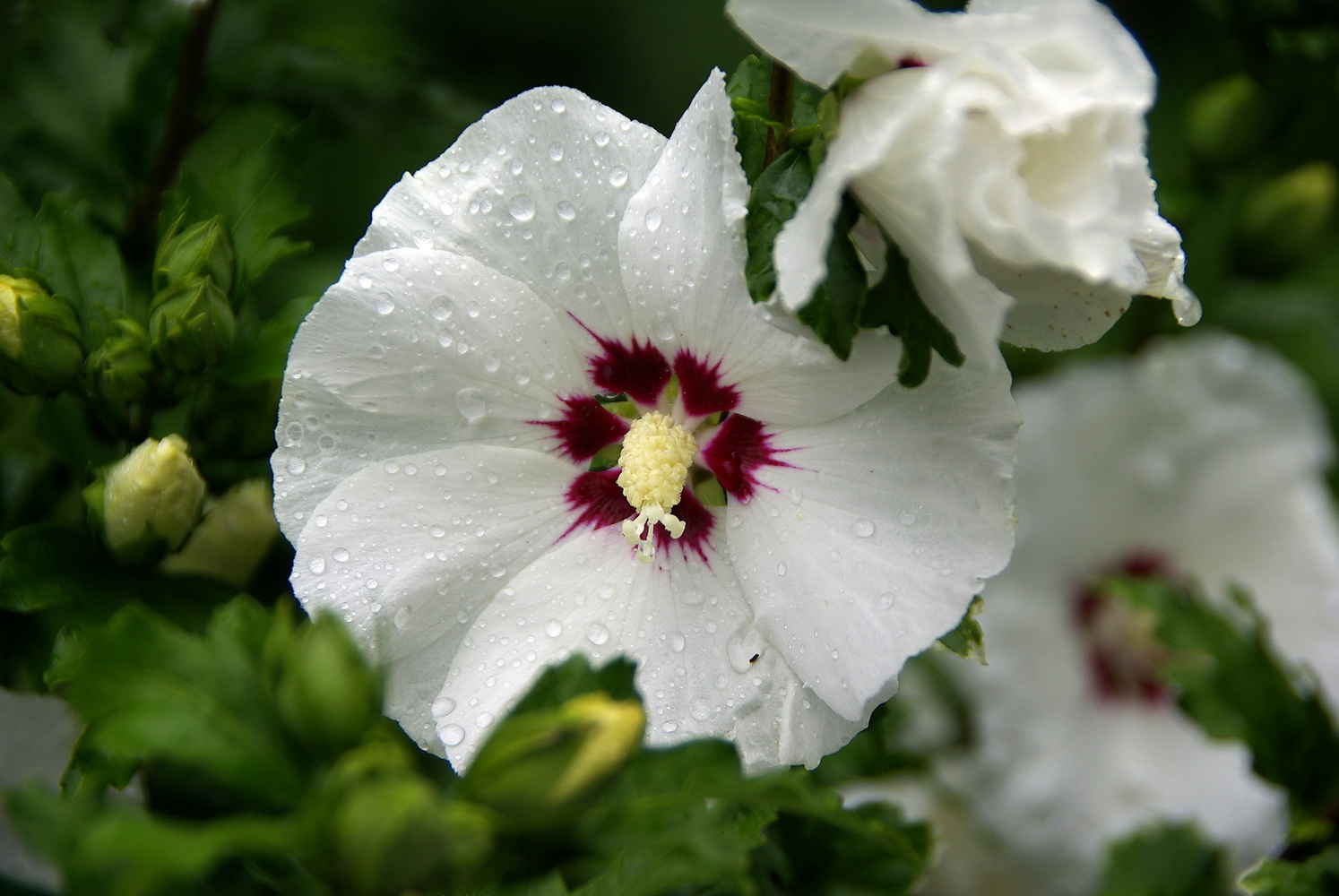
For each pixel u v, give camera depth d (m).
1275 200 0.69
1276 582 0.71
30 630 0.58
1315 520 0.70
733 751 0.52
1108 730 0.71
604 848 0.51
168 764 0.55
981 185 0.52
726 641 0.56
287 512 0.55
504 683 0.55
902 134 0.52
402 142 0.67
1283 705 0.63
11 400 0.60
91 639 0.51
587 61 0.91
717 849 0.51
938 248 0.52
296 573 0.55
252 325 0.59
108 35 0.65
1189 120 0.69
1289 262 0.69
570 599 0.56
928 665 0.68
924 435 0.55
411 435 0.55
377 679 0.51
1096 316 0.55
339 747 0.51
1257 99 0.68
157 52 0.65
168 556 0.57
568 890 0.54
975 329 0.53
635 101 0.89
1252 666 0.63
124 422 0.58
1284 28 0.67
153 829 0.49
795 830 0.59
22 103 0.64
